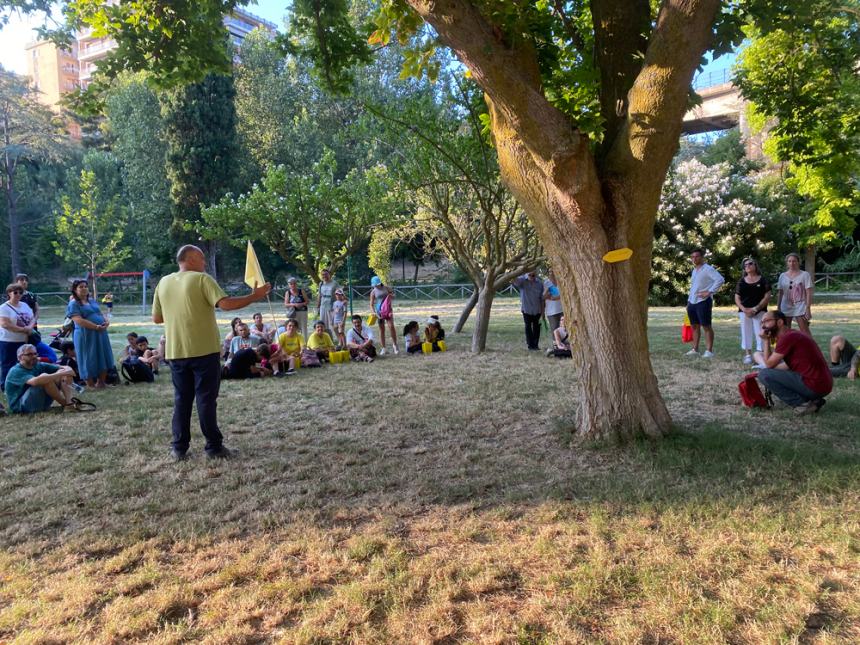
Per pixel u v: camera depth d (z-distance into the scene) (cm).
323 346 1211
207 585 304
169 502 425
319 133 4172
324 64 796
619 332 524
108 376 987
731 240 2572
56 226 3012
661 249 2689
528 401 745
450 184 1252
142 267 4272
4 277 4400
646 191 500
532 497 414
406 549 338
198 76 763
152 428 658
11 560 338
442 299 3497
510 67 443
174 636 259
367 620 269
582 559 320
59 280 4662
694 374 901
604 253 509
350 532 368
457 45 443
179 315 518
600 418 536
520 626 259
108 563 329
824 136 905
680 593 280
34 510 418
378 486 449
